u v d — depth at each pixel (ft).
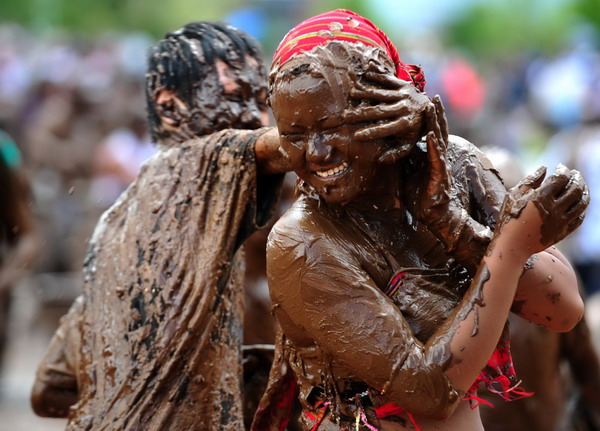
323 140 20.40
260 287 35.76
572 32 199.21
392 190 22.07
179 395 26.45
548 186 20.43
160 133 30.07
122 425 26.13
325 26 21.22
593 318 52.03
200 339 26.68
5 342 58.03
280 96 20.67
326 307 21.17
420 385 20.39
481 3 232.12
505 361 22.45
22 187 51.55
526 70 167.84
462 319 20.57
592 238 64.75
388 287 21.68
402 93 20.06
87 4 188.34
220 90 29.43
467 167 22.76
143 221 27.73
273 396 24.40
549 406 34.19
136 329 26.84
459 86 121.80
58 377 30.48
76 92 100.32
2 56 120.78
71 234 76.43
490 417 33.01
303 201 22.41
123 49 124.16
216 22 30.71
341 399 22.21
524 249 20.59
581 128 68.03
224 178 27.17
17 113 103.76
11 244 52.26
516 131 121.90
